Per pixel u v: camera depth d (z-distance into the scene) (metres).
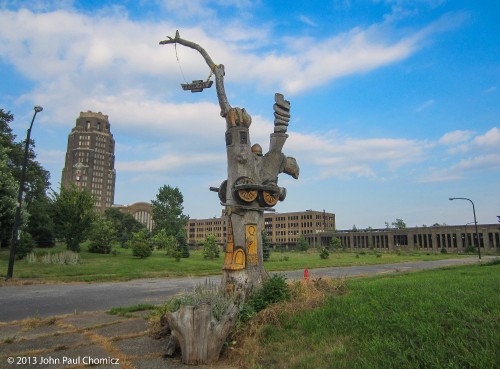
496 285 10.00
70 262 26.30
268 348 5.81
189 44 10.30
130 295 13.59
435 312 6.58
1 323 8.43
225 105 9.46
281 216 130.50
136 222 102.25
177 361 5.78
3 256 29.83
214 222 140.25
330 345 5.62
